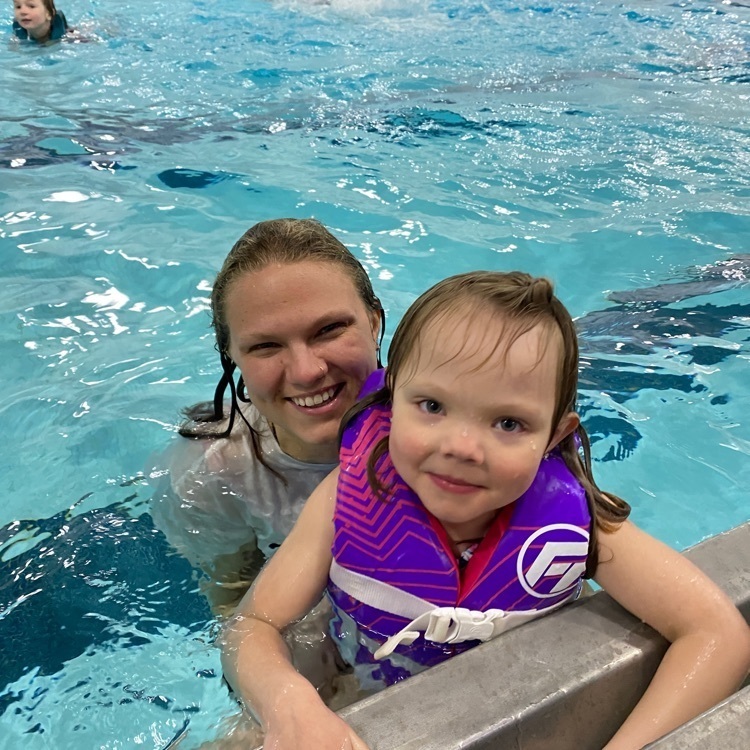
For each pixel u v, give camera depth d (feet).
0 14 11.68
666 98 8.48
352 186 6.16
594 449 3.56
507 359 1.84
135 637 2.56
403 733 1.65
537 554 2.00
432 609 2.05
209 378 3.96
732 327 4.48
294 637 2.32
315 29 11.49
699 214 5.83
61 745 2.25
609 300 4.77
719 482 3.40
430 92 8.63
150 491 3.11
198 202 5.84
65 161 6.53
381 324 2.87
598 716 1.82
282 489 2.77
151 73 9.16
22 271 4.84
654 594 1.91
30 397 3.80
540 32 11.51
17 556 2.89
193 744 2.17
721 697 1.81
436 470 1.92
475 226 5.57
